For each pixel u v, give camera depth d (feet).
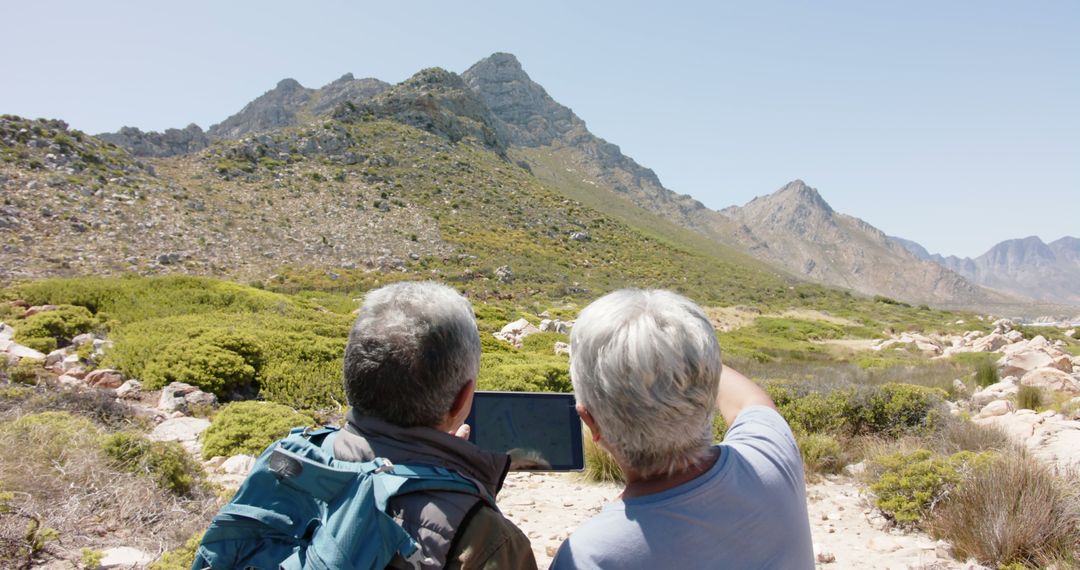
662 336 4.24
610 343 4.30
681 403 4.16
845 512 17.53
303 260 178.50
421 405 4.67
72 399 24.91
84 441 16.51
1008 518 14.11
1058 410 34.30
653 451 4.29
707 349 4.38
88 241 142.10
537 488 20.24
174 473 16.37
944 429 25.14
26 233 133.59
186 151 474.90
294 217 213.05
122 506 13.93
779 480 4.54
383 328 4.73
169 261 145.59
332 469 4.24
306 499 4.41
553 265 227.20
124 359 34.68
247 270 157.58
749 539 4.18
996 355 83.92
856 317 203.92
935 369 67.21
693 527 4.09
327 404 32.91
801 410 27.32
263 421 22.82
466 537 4.08
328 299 93.61
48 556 11.53
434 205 264.93
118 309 52.70
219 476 19.31
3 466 13.88
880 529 16.17
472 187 300.40
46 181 161.68
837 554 14.26
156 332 40.19
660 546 4.05
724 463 4.41
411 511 4.13
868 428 27.14
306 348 38.75
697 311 4.68
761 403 5.49
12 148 170.19
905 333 150.20
